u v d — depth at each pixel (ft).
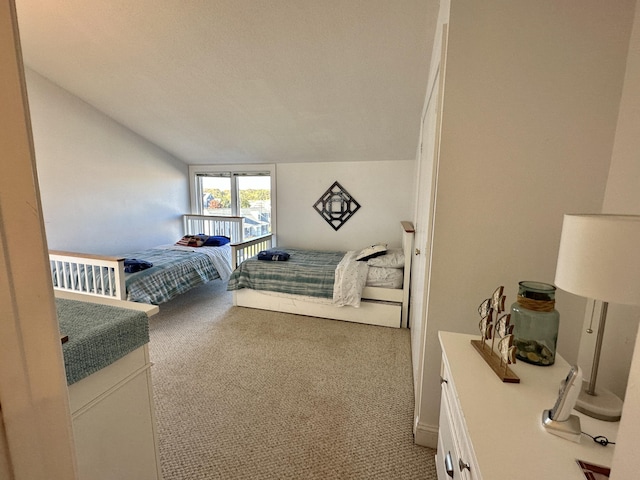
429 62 7.20
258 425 5.51
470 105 4.14
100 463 3.02
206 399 6.21
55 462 1.61
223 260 13.24
